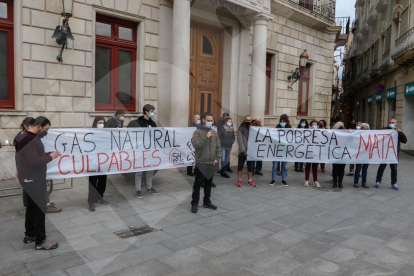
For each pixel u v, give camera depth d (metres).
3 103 4.96
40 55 5.26
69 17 5.42
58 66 5.46
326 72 9.90
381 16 17.00
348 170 8.45
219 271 2.66
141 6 6.52
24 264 2.17
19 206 3.32
